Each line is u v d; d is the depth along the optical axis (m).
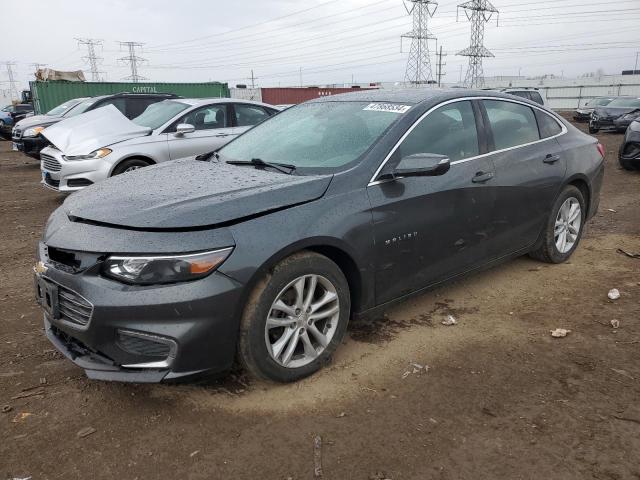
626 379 3.14
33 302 4.37
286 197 3.02
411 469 2.43
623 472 2.40
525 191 4.41
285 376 3.04
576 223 5.16
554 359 3.38
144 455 2.53
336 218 3.11
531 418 2.79
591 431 2.68
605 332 3.74
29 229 6.91
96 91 22.30
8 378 3.19
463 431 2.69
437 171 3.28
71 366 3.34
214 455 2.52
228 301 2.70
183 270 2.62
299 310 3.04
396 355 3.45
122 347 2.70
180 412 2.85
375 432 2.68
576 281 4.71
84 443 2.61
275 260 2.84
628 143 10.17
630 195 8.42
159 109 8.99
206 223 2.72
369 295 3.38
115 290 2.63
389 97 4.07
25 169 13.43
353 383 3.12
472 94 4.25
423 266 3.67
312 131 3.93
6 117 24.03
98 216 2.89
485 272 4.94
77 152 7.66
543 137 4.79
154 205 2.89
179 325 2.63
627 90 58.91
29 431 2.70
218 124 8.82
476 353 3.47
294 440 2.63
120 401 2.95
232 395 3.00
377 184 3.36
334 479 2.37
